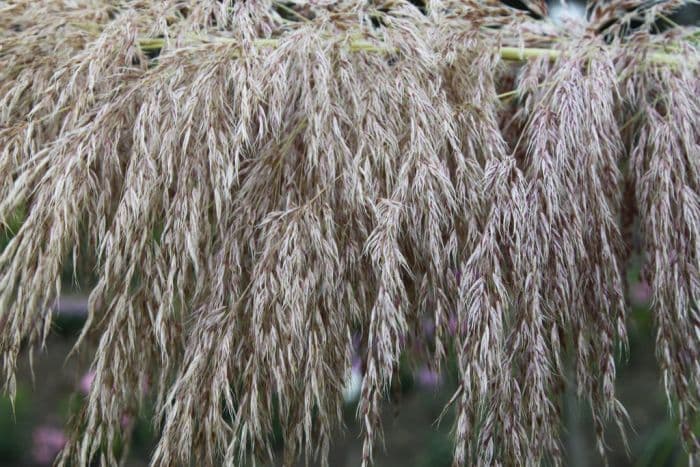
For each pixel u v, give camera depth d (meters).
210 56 0.69
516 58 0.74
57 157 0.67
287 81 0.70
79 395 0.76
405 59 0.69
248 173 0.69
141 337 0.69
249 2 0.70
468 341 0.67
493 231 0.68
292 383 0.68
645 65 0.72
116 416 0.68
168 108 0.68
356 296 0.69
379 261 0.67
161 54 0.71
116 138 0.68
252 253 0.68
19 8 0.71
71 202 0.67
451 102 0.71
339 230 0.69
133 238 0.67
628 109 0.74
